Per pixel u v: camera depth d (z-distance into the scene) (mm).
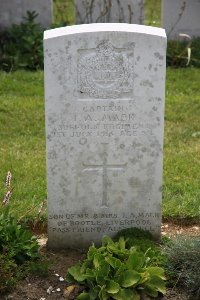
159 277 2508
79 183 2715
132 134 2674
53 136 2660
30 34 5133
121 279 2475
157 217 2766
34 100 4320
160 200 2746
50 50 2572
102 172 2711
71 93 2617
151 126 2664
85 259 2637
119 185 2729
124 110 2645
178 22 5273
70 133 2658
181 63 5039
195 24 5266
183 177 3361
